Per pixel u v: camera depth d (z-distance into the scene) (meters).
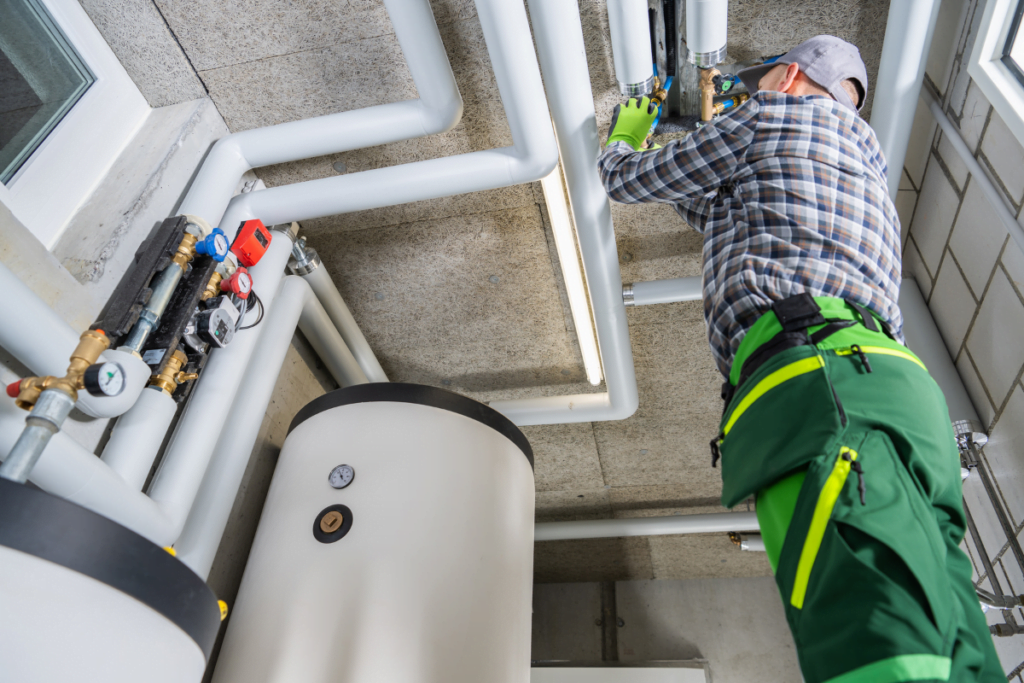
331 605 1.45
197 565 1.57
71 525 0.84
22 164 1.51
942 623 0.82
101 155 1.66
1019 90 1.33
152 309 1.36
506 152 1.65
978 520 1.94
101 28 1.69
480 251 2.15
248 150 1.74
